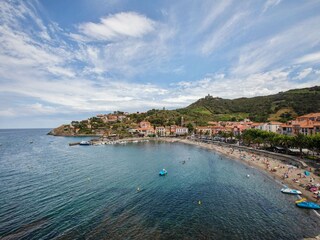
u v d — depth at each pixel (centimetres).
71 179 6194
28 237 3080
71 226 3397
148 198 4641
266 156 9338
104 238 3069
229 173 6838
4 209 4034
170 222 3547
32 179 6197
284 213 3819
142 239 3047
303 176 5728
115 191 5100
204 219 3647
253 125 15575
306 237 3064
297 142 7819
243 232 3231
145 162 8962
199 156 10444
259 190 5059
